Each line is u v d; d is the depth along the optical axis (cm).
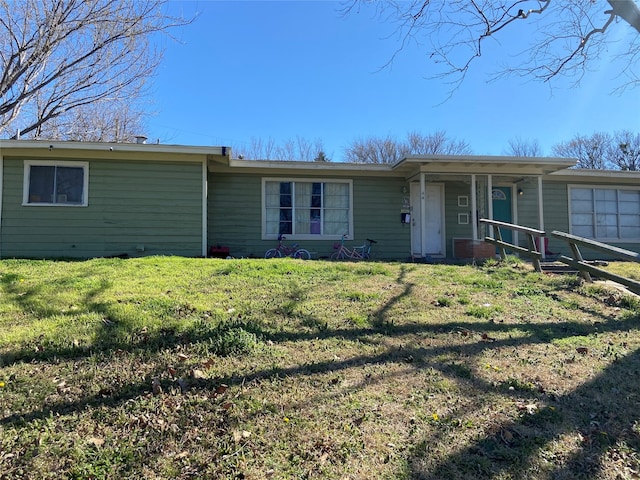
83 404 307
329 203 1277
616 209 1425
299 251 1185
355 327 479
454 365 390
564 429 301
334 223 1275
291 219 1253
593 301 625
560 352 431
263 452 264
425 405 323
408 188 1312
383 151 3469
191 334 427
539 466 263
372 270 769
